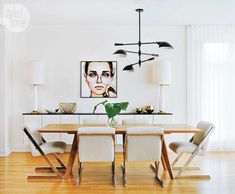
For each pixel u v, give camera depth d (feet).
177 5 16.01
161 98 20.20
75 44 20.65
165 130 13.15
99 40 20.68
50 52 20.57
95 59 20.70
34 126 14.76
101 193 11.79
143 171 15.14
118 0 14.98
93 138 12.51
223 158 18.03
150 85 20.86
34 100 19.90
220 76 20.51
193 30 20.56
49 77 20.57
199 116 20.52
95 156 12.67
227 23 20.30
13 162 16.93
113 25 20.65
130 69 16.10
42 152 13.56
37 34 20.51
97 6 16.06
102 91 20.71
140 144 12.67
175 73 20.92
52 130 13.28
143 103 20.84
